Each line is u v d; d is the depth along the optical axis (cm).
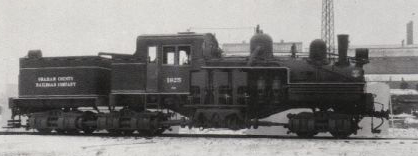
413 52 7012
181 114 2069
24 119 3228
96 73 2156
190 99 1991
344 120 1853
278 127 2467
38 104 2230
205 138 1891
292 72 1944
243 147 1581
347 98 1886
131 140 1850
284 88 1966
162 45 2031
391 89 5906
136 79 2053
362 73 1905
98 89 2167
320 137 1931
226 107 1942
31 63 2256
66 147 1664
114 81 2080
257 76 1991
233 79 1952
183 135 2092
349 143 1659
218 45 2161
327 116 1881
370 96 1900
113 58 2091
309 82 1923
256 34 2011
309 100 1911
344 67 1925
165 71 2023
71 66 2184
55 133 2209
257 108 2020
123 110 2078
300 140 1778
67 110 2236
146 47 2050
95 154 1484
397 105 4850
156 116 2031
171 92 2009
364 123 2366
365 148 1533
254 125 1938
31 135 2098
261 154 1417
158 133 2136
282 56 2031
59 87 2194
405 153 1414
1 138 1964
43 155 1483
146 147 1631
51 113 2195
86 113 2194
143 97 2084
